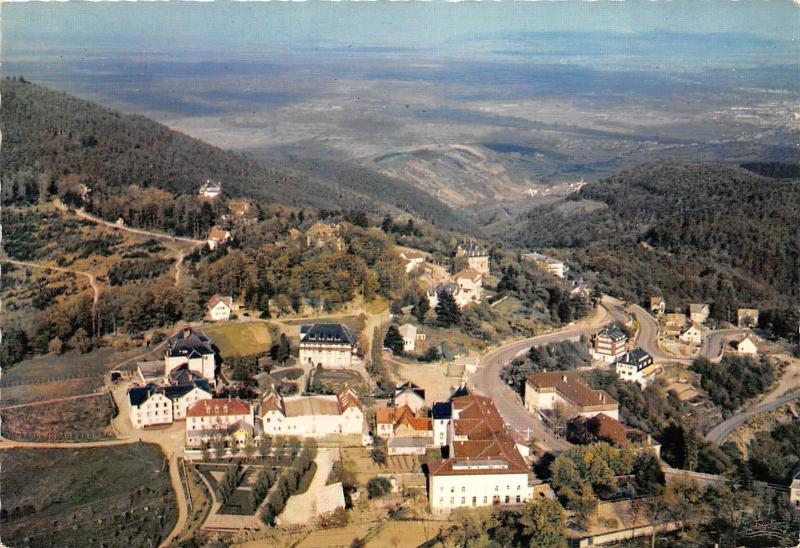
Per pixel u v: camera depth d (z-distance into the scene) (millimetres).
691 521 193500
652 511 198000
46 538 185500
